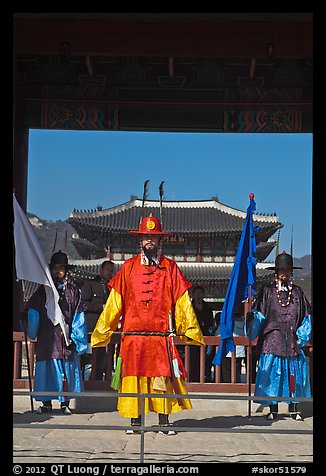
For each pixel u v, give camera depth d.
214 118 13.77
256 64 13.59
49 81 13.68
